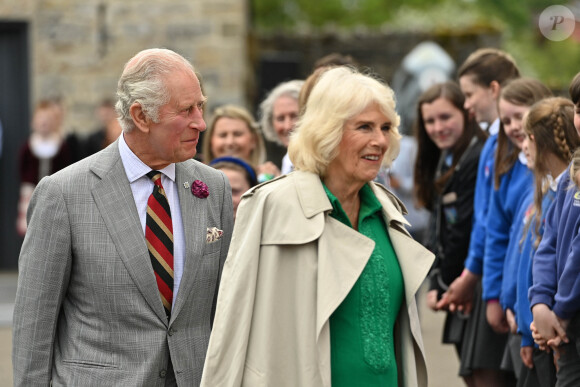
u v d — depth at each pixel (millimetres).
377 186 11609
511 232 15055
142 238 11438
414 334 11016
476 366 16250
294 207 10773
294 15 86375
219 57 38125
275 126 18234
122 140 11805
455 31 48625
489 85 17312
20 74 38344
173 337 11406
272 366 10508
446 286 17531
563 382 12578
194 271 11562
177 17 38031
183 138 11336
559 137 13477
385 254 11125
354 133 10797
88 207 11398
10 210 39094
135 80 11242
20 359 11172
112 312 11289
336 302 10422
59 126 35094
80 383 11164
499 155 15680
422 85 46188
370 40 48844
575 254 12078
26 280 11258
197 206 11836
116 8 38031
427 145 18547
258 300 10664
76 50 38125
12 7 38031
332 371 10609
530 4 88688
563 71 86125
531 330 13148
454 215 17438
